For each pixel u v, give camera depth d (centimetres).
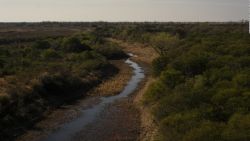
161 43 9319
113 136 3262
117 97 4800
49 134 3306
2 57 5900
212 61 4684
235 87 3256
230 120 2509
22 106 3709
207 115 2753
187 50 6359
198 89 3375
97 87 5359
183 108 3091
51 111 3997
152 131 3203
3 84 3994
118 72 6756
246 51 5372
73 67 5881
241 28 13862
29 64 5525
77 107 4247
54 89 4481
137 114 3947
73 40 8338
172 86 4175
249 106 2778
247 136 2217
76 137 3241
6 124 3291
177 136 2545
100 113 4009
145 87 5338
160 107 3388
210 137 2302
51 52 6850
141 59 8619
